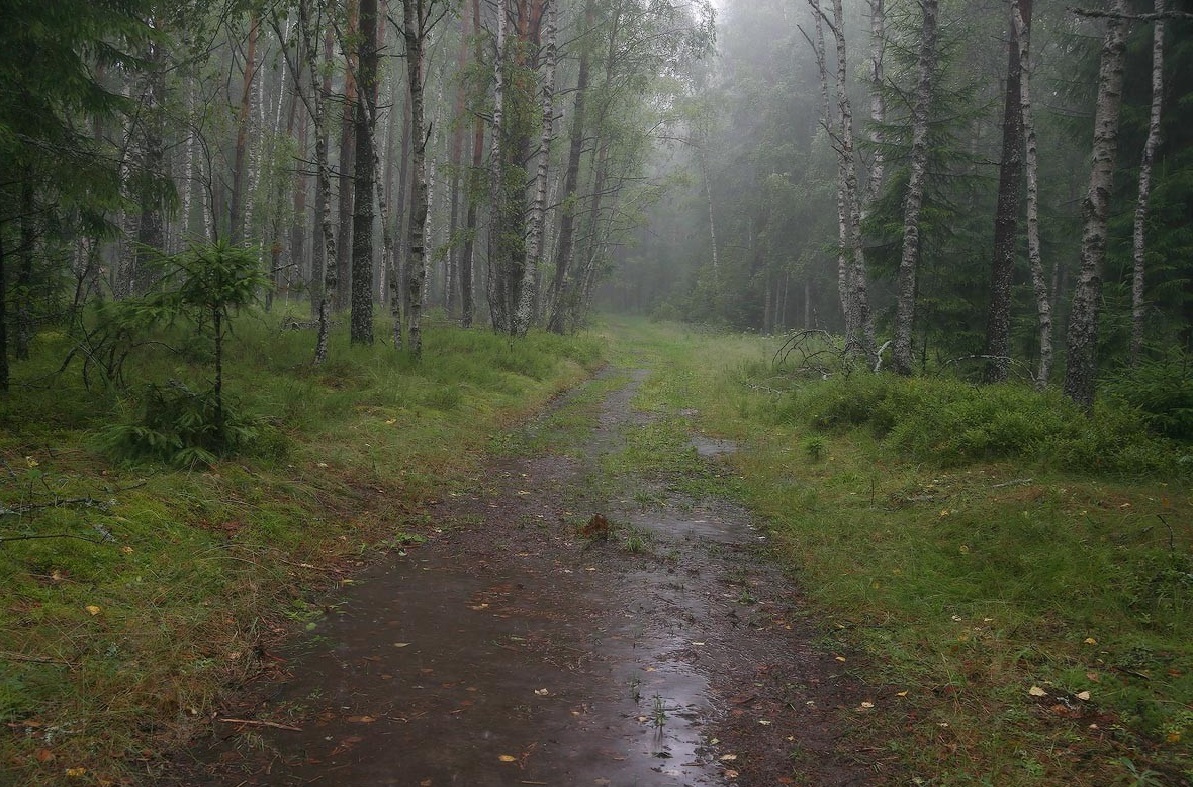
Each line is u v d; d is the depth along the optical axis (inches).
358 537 248.1
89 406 278.1
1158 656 167.5
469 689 157.0
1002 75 1029.2
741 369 770.8
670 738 141.5
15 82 313.6
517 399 540.1
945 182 668.7
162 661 150.6
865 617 199.6
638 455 399.9
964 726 144.5
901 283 513.7
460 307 1488.7
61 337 364.8
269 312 686.5
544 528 274.8
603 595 214.7
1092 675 160.7
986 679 162.9
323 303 464.8
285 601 194.4
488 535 264.4
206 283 256.5
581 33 1008.9
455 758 131.2
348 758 129.8
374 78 538.0
